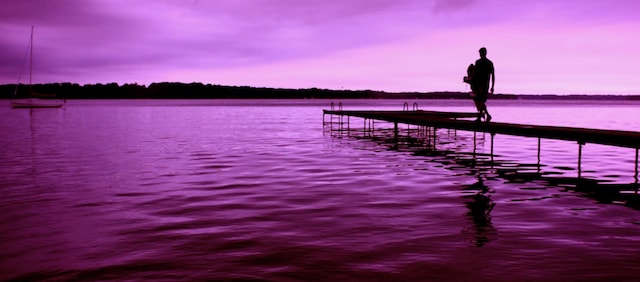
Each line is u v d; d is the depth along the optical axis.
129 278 4.90
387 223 7.03
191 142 21.73
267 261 5.38
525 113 64.12
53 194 9.48
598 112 69.06
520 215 7.48
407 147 19.42
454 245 5.88
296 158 15.55
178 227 6.92
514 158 15.52
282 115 59.72
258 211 7.92
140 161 14.80
